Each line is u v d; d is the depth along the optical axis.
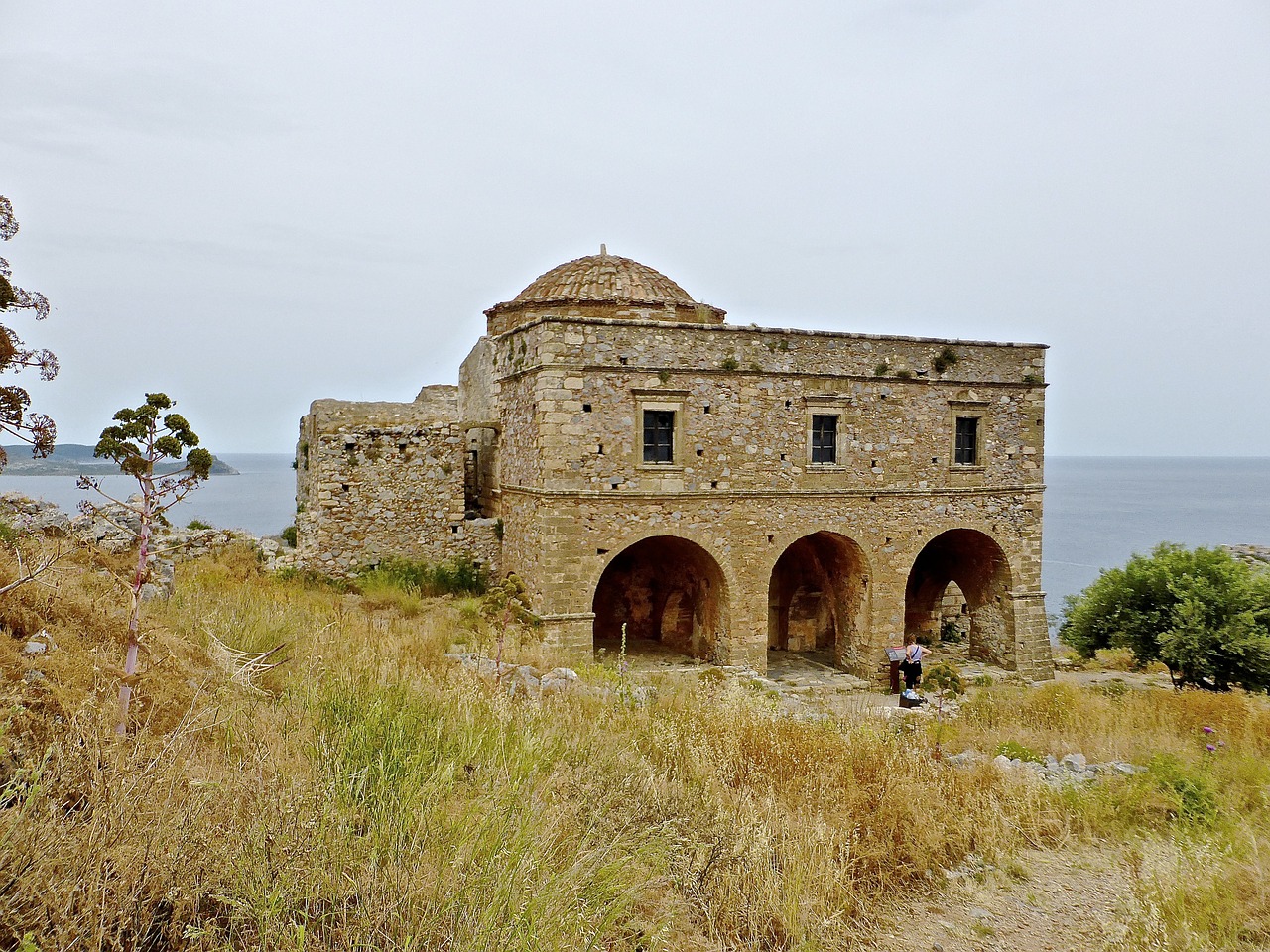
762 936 6.04
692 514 20.59
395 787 6.18
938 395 23.34
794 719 11.73
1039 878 7.74
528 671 13.21
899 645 22.83
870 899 7.04
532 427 20.22
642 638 24.95
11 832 4.01
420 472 22.95
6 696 5.56
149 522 6.30
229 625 10.94
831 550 23.89
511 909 4.81
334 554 22.06
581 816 6.82
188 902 4.35
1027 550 24.56
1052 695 16.67
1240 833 8.34
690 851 6.94
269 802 5.16
